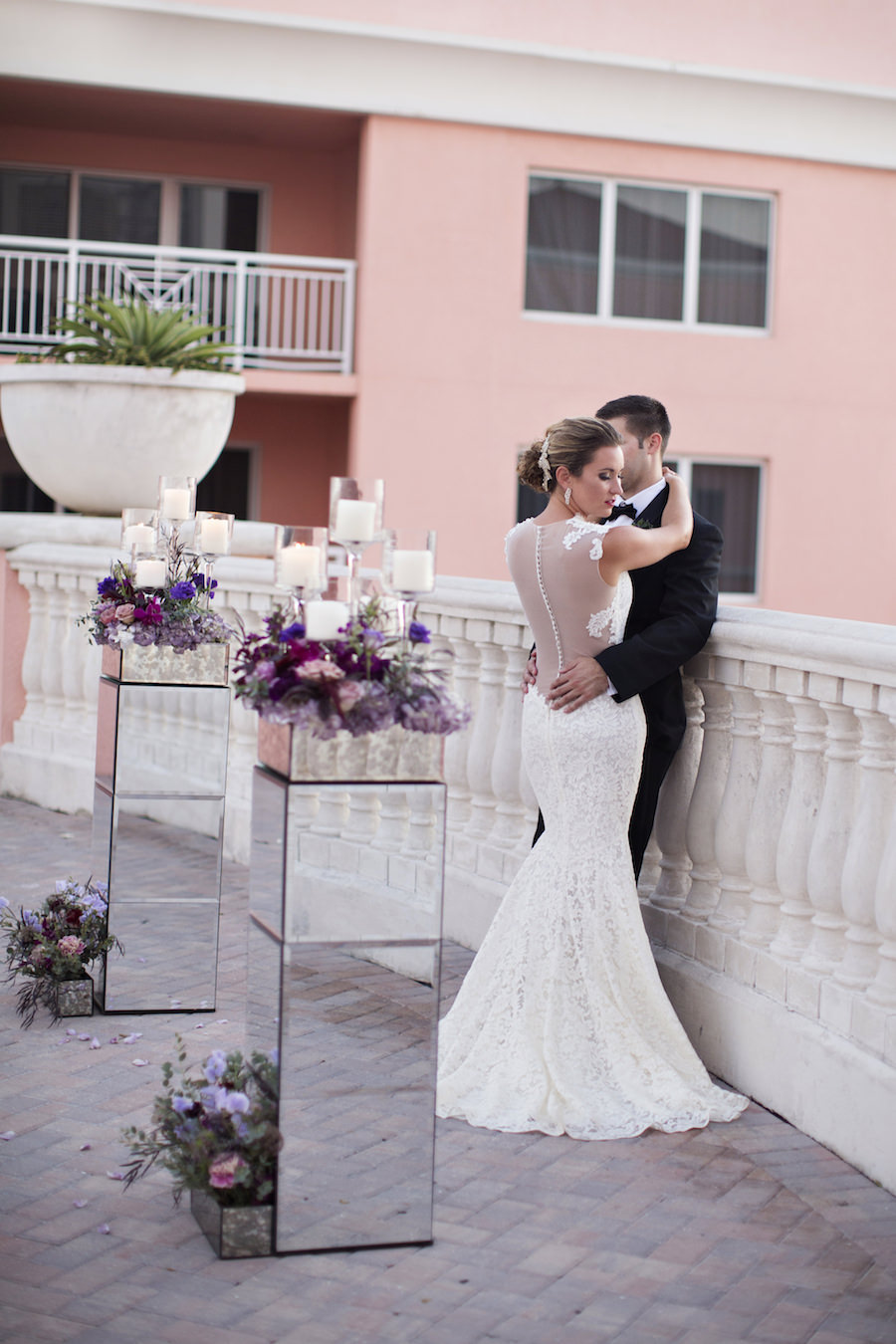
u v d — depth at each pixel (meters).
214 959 4.71
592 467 3.96
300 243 17.19
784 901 4.09
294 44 14.96
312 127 16.06
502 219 15.70
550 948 4.03
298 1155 3.13
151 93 14.99
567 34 16.12
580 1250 3.17
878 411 16.95
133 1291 2.93
